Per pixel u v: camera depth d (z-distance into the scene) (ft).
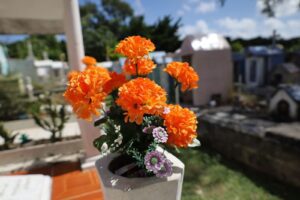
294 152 15.05
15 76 42.22
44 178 7.97
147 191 3.43
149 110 3.03
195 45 24.86
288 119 19.47
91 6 69.62
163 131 3.24
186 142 3.29
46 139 13.23
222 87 25.90
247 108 23.82
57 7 12.80
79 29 8.48
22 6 12.39
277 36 45.75
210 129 22.20
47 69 71.87
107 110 3.95
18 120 19.86
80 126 9.14
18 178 7.85
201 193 13.60
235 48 55.31
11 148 11.48
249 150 18.42
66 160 10.26
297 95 19.47
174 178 3.54
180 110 3.38
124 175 3.81
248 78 39.42
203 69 24.56
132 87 3.05
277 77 35.04
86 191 7.50
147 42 3.66
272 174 16.65
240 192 14.01
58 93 19.43
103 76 3.34
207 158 18.92
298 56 37.22
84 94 3.16
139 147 3.78
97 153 9.34
